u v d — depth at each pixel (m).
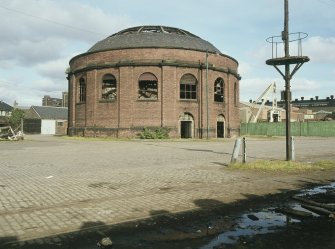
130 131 36.56
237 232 5.06
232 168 11.73
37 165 12.99
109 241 4.51
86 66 39.31
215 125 39.34
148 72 36.94
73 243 4.59
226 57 40.84
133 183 8.96
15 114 70.38
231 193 7.68
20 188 8.34
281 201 6.99
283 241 4.65
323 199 7.14
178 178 9.74
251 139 39.22
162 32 41.09
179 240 4.73
